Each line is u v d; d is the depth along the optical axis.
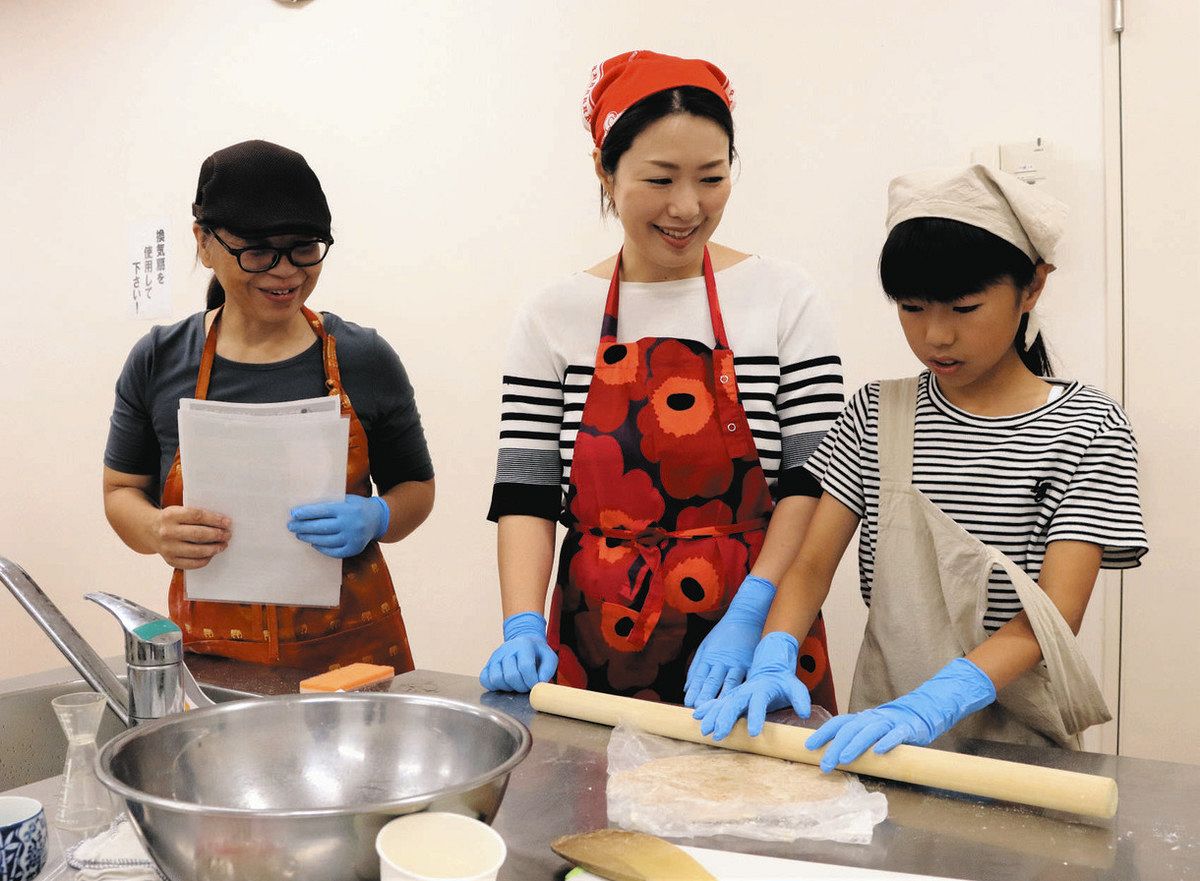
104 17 3.19
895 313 2.14
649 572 1.36
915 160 2.11
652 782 0.88
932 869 0.73
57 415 3.36
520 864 0.75
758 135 2.27
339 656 1.59
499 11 2.59
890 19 2.11
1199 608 1.91
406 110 2.74
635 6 2.40
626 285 1.45
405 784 0.84
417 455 1.79
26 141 3.36
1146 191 1.92
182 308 3.12
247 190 1.44
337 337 1.67
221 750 0.82
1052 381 1.20
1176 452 1.92
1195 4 1.86
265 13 2.94
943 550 1.12
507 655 1.23
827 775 0.90
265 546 1.47
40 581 3.40
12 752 1.24
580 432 1.42
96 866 0.75
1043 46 1.98
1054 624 1.03
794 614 1.20
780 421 1.40
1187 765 0.92
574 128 2.51
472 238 2.67
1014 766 0.83
